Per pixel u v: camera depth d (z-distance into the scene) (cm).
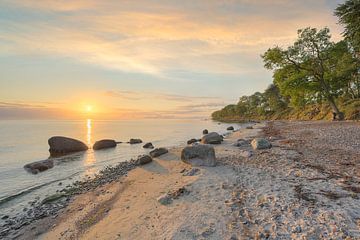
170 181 1125
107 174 1588
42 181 1509
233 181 987
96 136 4959
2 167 1939
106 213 874
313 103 6581
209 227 627
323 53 3694
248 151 1644
